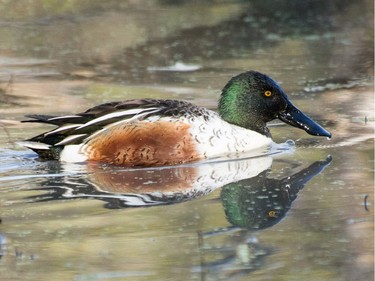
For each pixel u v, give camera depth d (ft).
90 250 32.73
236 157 45.78
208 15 82.07
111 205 38.04
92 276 30.35
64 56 69.31
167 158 44.68
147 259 32.14
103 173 43.24
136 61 67.72
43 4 84.79
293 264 31.86
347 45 71.97
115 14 82.58
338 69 64.90
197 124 45.44
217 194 39.81
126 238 34.09
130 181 41.91
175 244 33.37
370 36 74.74
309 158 45.60
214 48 71.56
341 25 78.74
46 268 31.14
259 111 47.83
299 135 50.62
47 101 56.65
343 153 46.42
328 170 43.42
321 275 30.63
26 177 42.57
